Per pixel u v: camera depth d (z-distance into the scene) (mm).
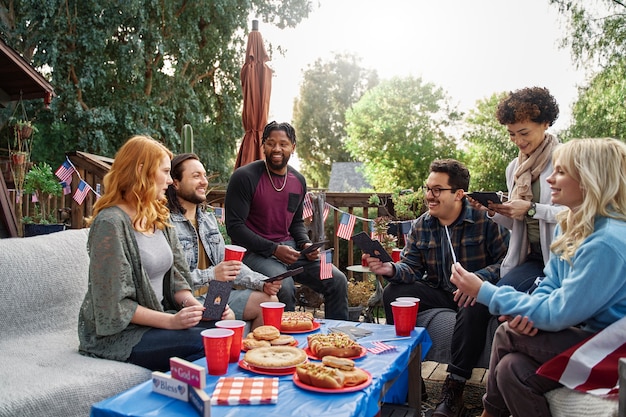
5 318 2488
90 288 2314
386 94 32375
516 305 2035
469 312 2686
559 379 1821
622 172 1905
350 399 1607
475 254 3164
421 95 31781
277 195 3807
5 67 4266
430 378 3545
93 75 12641
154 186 2453
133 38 12898
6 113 11930
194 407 1489
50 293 2666
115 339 2275
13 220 3926
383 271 3137
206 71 16391
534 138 2996
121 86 14289
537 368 1956
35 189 4758
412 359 2523
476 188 26141
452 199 3111
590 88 13391
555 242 2057
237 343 1993
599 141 1958
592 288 1835
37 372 2074
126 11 12688
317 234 5031
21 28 12234
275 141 3729
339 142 49031
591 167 1911
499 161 25875
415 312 2461
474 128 28344
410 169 31406
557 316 1899
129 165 2428
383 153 32062
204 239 3277
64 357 2271
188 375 1522
